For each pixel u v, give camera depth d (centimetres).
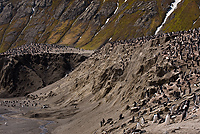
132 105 4938
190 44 5762
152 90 4972
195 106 3048
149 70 5728
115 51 8975
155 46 6844
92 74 9469
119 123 4244
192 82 4325
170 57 5603
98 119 5631
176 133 2466
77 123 6234
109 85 7575
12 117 8144
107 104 6600
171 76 5019
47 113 8069
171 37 6750
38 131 6291
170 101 3956
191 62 5156
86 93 8769
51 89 11819
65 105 8844
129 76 6900
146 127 3116
